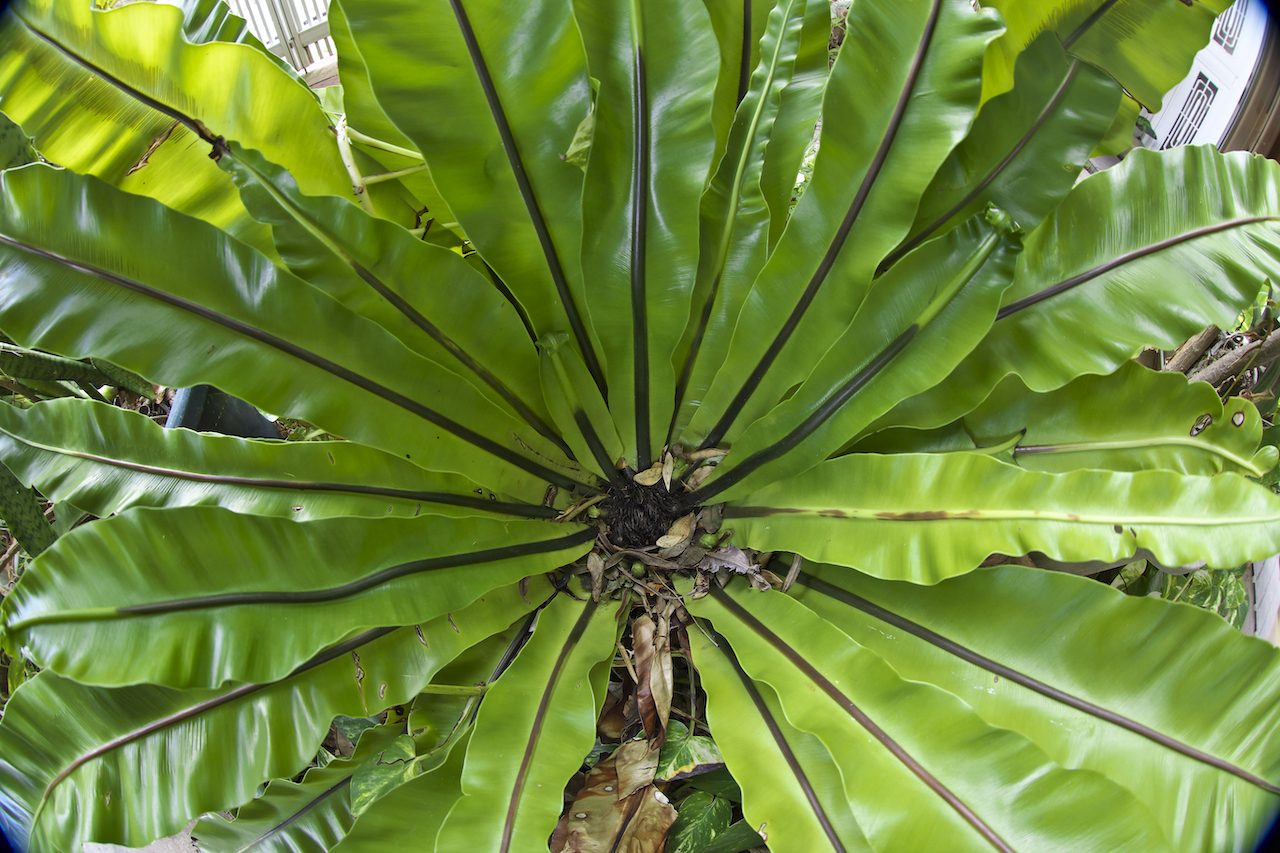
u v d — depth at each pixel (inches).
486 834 35.5
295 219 37.2
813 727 36.4
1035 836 33.5
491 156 37.3
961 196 40.3
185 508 35.5
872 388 39.2
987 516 36.4
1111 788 33.2
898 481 38.5
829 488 40.8
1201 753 35.7
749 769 37.7
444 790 38.5
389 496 42.6
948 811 34.2
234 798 36.9
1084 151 38.2
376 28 34.2
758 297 41.4
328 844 42.8
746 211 42.8
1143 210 38.8
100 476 41.4
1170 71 38.7
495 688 38.3
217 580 35.5
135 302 35.2
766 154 43.7
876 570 38.1
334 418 38.2
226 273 36.0
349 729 48.2
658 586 44.9
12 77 35.7
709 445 46.7
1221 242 37.5
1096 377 42.1
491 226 38.8
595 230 40.5
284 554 36.5
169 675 34.3
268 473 41.8
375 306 39.6
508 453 43.9
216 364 36.3
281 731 37.6
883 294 38.3
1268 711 35.2
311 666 38.4
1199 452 41.4
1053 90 37.7
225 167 36.8
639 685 42.8
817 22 42.7
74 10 35.2
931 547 37.2
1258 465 40.9
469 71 35.4
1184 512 34.6
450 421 41.0
